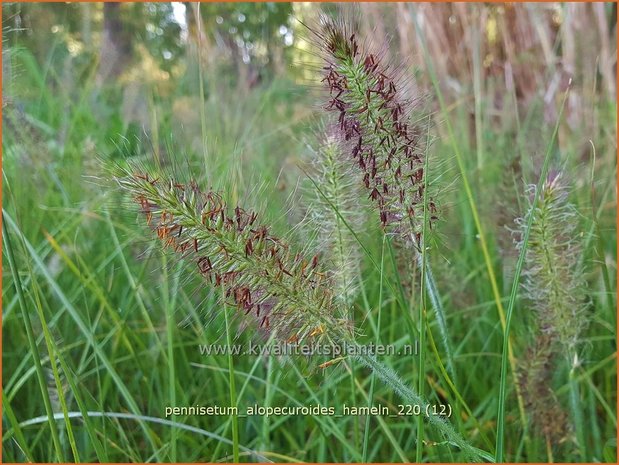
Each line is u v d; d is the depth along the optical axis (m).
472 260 0.36
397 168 0.17
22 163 0.36
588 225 0.29
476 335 0.33
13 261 0.15
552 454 0.26
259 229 0.16
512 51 0.54
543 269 0.21
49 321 0.30
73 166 0.39
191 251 0.15
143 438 0.30
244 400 0.30
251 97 0.52
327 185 0.20
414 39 0.47
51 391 0.25
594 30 0.47
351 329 0.17
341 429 0.27
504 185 0.29
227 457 0.24
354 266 0.20
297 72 0.52
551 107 0.48
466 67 0.52
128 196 0.15
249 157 0.37
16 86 0.35
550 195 0.21
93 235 0.38
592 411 0.26
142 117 0.40
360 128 0.17
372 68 0.16
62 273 0.34
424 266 0.16
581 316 0.22
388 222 0.18
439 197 0.19
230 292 0.15
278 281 0.16
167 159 0.18
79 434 0.27
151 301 0.31
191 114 0.46
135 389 0.31
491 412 0.27
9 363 0.30
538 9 0.50
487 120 0.46
